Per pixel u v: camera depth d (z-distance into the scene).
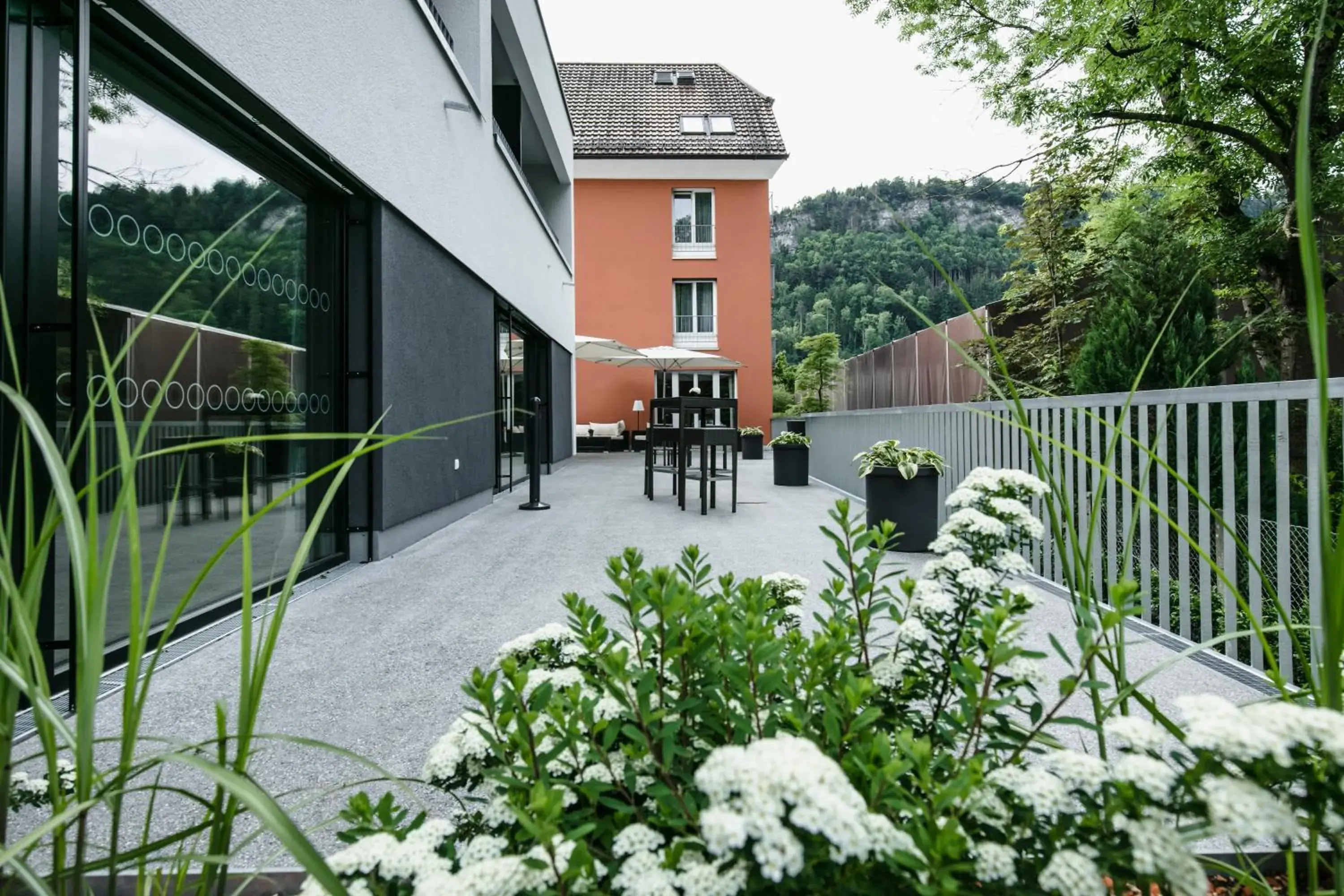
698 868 0.64
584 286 19.12
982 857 0.66
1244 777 0.61
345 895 0.54
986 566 1.04
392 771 1.73
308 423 3.93
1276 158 8.60
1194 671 2.37
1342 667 0.74
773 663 0.85
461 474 6.18
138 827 1.47
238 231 3.34
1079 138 9.11
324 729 1.98
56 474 0.65
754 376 19.27
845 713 0.80
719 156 18.55
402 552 4.68
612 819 0.79
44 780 0.88
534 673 0.95
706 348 19.25
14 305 2.16
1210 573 2.64
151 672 0.69
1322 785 0.58
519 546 4.88
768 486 9.36
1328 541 0.69
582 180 19.08
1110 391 6.44
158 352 2.79
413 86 4.95
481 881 0.62
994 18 9.21
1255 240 8.74
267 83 3.21
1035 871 0.69
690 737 0.87
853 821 0.54
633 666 0.95
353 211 4.41
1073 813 0.69
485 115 6.89
